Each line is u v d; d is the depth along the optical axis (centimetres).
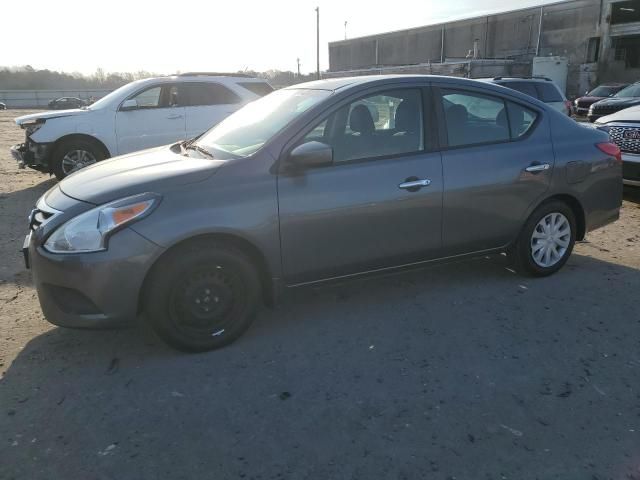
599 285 463
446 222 415
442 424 280
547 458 255
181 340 344
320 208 365
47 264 324
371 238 388
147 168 369
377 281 474
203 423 283
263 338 373
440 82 423
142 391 311
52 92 7694
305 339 371
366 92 394
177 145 457
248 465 252
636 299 434
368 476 245
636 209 745
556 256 479
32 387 315
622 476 244
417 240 407
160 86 909
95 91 7969
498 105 444
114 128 874
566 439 269
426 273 493
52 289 331
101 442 268
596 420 283
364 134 390
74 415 289
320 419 285
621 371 329
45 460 255
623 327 386
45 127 845
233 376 326
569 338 370
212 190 339
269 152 359
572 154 462
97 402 301
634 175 727
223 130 438
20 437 271
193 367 337
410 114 407
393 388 313
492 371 330
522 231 456
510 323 393
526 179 441
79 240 318
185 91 923
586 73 4419
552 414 288
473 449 262
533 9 4994
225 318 355
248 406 297
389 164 390
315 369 333
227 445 266
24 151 866
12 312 416
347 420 284
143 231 320
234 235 343
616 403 298
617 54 4425
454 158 413
